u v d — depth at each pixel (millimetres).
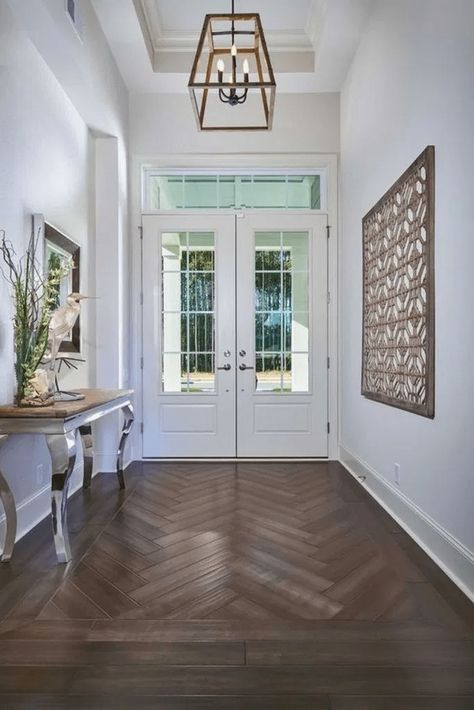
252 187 4672
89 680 1532
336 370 4582
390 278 3055
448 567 2256
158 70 4203
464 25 2086
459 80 2137
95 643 1720
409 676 1551
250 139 4551
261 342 4609
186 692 1480
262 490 3584
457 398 2166
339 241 4547
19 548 2535
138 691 1484
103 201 4145
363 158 3730
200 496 3438
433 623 1841
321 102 4555
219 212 4582
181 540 2639
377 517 3004
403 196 2799
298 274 4625
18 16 2566
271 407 4590
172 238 4609
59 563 2348
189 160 4562
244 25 3912
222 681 1528
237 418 4586
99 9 3383
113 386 4145
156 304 4586
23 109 2768
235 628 1811
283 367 4605
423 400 2512
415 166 2586
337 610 1935
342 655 1652
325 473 4082
